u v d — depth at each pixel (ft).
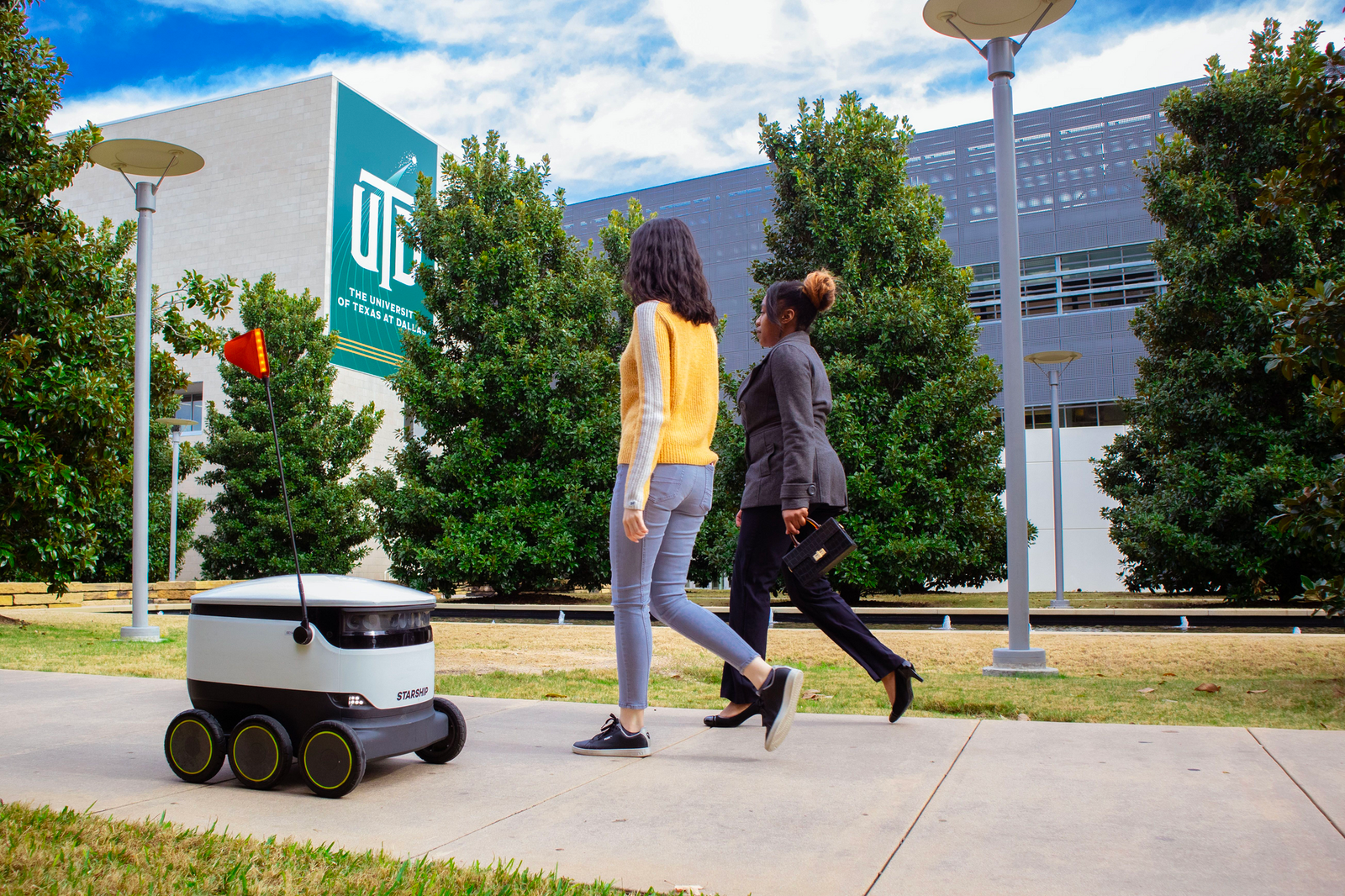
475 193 56.70
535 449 54.08
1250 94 45.47
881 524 42.80
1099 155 102.37
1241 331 43.78
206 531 87.30
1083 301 100.12
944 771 8.70
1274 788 7.88
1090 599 53.47
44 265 28.02
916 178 110.63
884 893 5.55
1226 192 46.32
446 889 5.41
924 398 44.19
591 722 11.79
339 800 7.89
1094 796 7.73
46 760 9.59
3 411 26.81
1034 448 77.51
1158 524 43.32
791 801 7.71
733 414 49.08
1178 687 15.35
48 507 27.63
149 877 5.74
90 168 98.73
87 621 36.06
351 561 68.85
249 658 8.53
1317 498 15.06
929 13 19.47
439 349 55.88
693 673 18.16
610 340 58.23
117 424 29.19
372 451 93.50
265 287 69.15
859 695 14.70
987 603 49.52
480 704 13.50
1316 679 15.98
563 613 42.01
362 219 93.81
